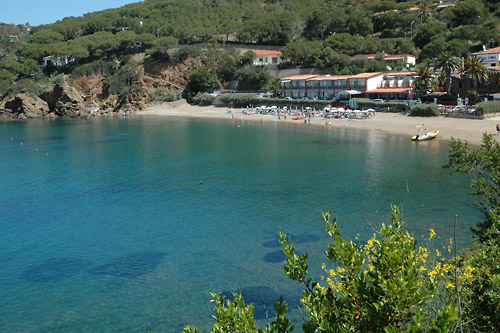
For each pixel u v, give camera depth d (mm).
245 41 181750
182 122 126938
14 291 28969
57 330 24531
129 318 25375
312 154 68812
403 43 142625
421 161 59438
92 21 196500
